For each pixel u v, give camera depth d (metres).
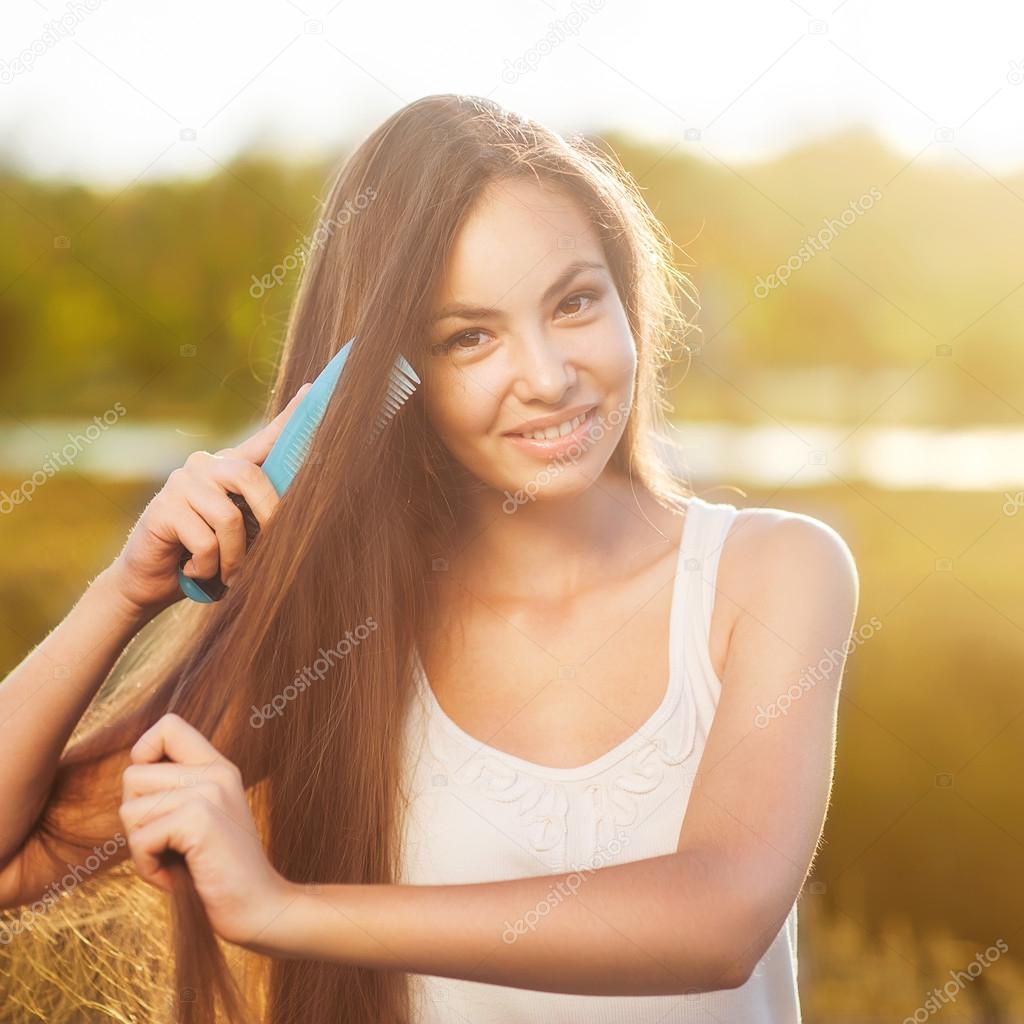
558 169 1.38
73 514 7.83
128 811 1.07
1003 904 5.24
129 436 10.92
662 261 1.74
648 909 1.07
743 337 11.62
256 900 1.05
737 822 1.20
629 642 1.48
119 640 1.39
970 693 5.81
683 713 1.44
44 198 11.02
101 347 11.09
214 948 1.28
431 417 1.41
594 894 1.07
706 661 1.44
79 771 1.45
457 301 1.34
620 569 1.50
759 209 10.80
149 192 10.73
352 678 1.48
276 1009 1.49
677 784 1.43
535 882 1.08
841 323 11.76
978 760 5.67
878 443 10.68
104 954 1.69
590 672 1.48
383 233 1.43
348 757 1.48
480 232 1.34
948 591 6.38
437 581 1.52
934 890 5.30
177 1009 1.29
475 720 1.49
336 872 1.48
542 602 1.51
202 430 10.34
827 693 1.33
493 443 1.38
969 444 11.09
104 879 1.63
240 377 10.38
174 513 1.34
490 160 1.36
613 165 1.67
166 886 1.08
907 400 11.83
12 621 7.24
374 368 1.36
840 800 5.59
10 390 11.20
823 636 1.33
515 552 1.51
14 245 10.96
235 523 1.34
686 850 1.14
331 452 1.37
